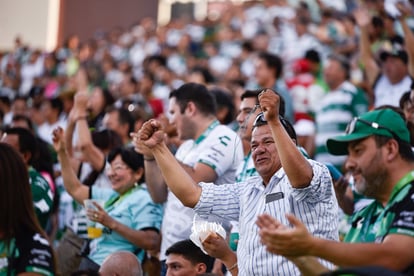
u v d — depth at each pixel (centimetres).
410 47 1284
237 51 2605
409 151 636
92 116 1441
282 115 926
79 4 3694
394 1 1338
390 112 641
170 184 766
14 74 2814
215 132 955
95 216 977
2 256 621
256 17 3000
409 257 587
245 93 965
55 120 1616
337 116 1392
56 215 1190
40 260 620
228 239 954
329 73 1410
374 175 635
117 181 1027
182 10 3903
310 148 1398
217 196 773
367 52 1428
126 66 2534
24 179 633
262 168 750
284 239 569
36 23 3572
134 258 864
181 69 2495
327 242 575
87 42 3231
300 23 2455
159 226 1020
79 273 729
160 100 1692
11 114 1830
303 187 704
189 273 847
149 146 760
